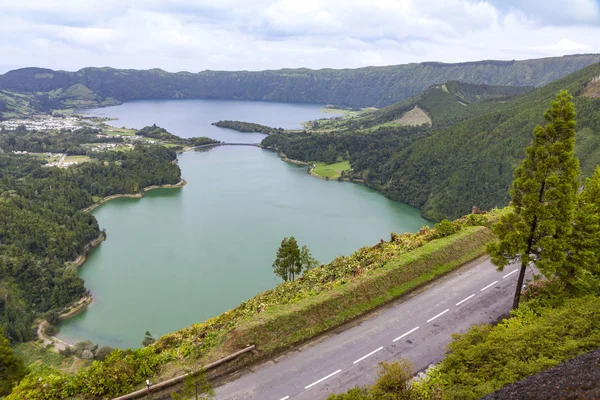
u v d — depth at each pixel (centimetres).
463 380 1986
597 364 1666
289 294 3178
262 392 2209
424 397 1916
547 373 1736
